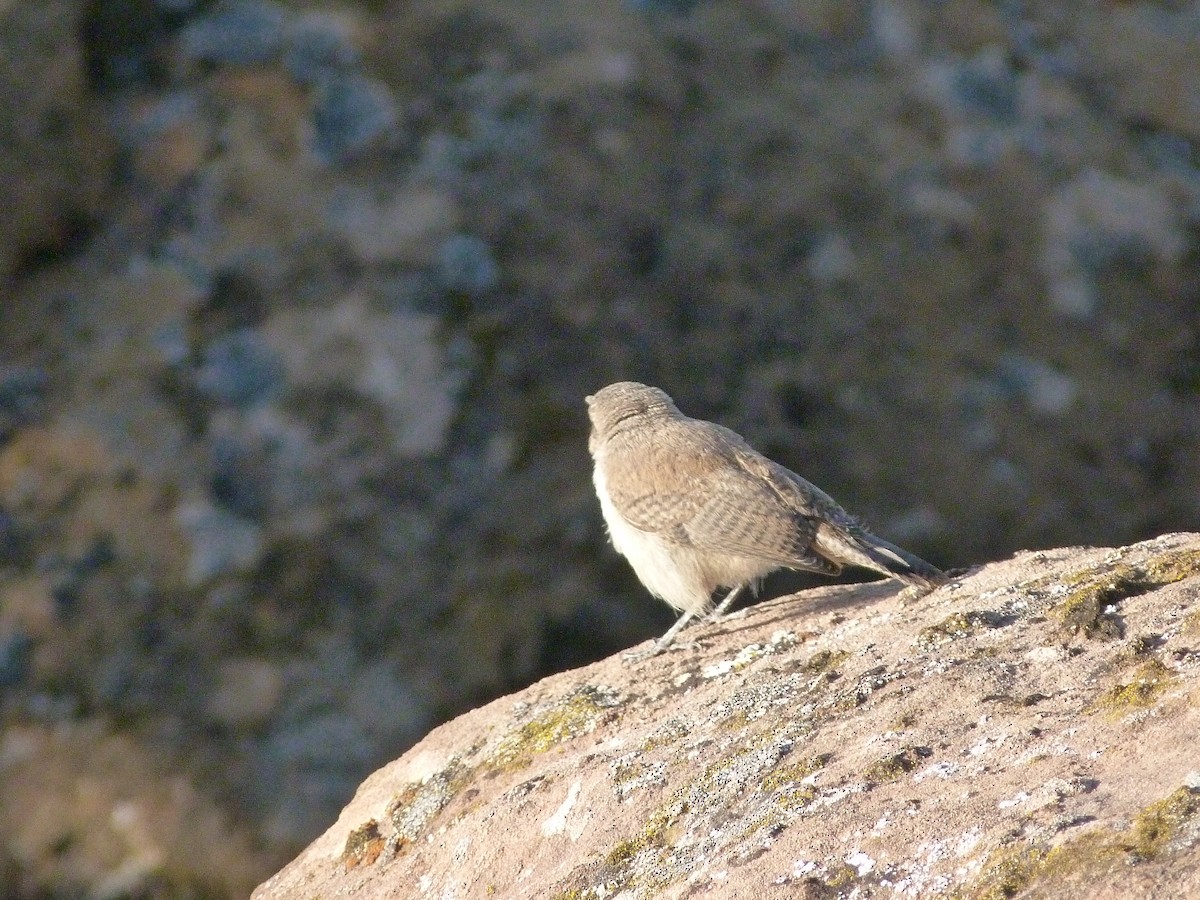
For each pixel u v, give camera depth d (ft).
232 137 56.18
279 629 45.75
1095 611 16.03
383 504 47.98
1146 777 12.01
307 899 19.98
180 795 42.75
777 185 57.72
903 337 54.34
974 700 15.15
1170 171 62.28
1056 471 51.85
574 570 47.16
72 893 41.47
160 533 47.09
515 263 53.52
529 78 58.70
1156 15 69.82
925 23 65.41
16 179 53.31
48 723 43.91
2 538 46.91
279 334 51.34
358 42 59.06
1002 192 59.62
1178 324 57.06
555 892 15.42
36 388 50.37
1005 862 11.51
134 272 53.31
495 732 21.50
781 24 63.98
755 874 13.14
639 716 19.95
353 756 43.83
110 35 57.98
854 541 23.27
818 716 16.38
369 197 54.75
